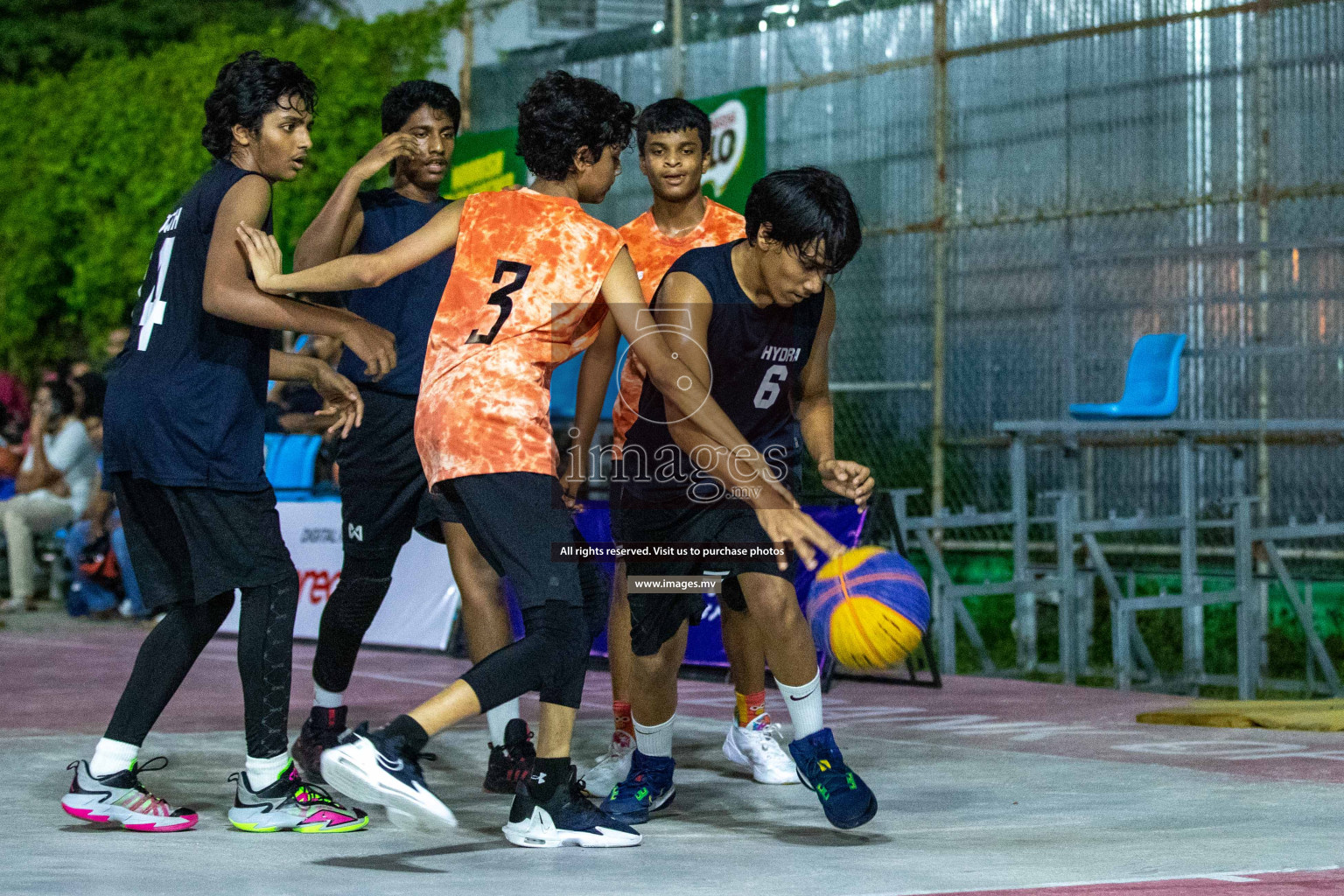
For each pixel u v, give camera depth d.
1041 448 19.86
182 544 8.34
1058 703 14.66
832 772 7.97
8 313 30.38
